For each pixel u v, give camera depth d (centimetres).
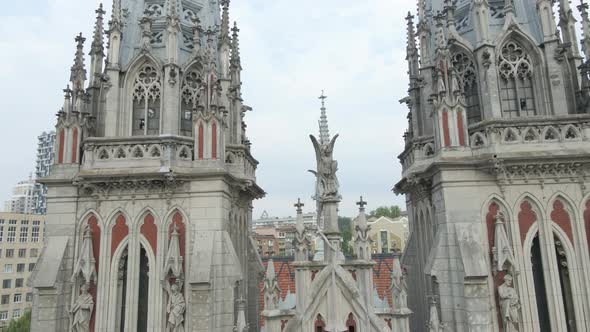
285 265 3403
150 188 2322
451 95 2347
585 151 2231
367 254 2230
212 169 2300
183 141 2378
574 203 2239
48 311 2180
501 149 2258
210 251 2214
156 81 2530
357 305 2172
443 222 2256
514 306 2108
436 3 2833
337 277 2198
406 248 2981
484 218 2238
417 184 2534
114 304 2244
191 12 2808
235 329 2128
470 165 2259
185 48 2662
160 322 2208
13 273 9719
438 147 2327
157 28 2666
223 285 2227
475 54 2484
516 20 2488
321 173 2373
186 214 2294
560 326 2138
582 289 2178
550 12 2453
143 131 2484
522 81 2466
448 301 2184
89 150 2356
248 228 2955
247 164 2806
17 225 9912
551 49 2419
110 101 2467
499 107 2353
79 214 2331
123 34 2656
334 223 2302
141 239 2295
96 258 2291
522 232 2230
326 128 2459
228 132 2683
